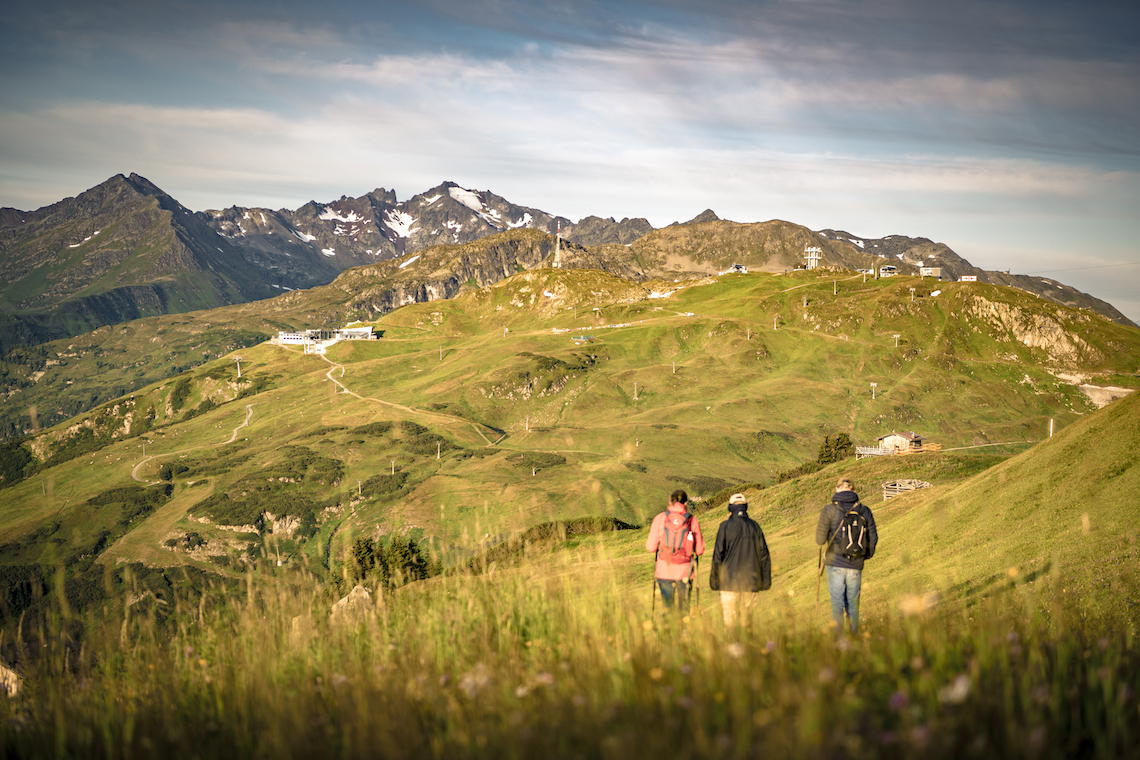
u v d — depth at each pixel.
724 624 5.15
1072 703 3.04
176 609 6.00
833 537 8.77
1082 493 21.16
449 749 2.95
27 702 4.89
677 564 8.43
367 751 2.95
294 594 6.76
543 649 4.81
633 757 2.36
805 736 2.16
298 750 3.09
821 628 4.86
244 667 5.02
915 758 2.12
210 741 3.53
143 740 3.43
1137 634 6.15
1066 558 15.87
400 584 7.77
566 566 7.02
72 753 3.70
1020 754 2.29
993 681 3.13
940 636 4.04
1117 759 2.58
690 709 2.77
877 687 3.22
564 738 2.75
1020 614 5.51
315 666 5.24
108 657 5.32
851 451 110.50
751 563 8.09
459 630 5.70
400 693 3.82
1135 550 13.38
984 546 21.02
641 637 4.61
